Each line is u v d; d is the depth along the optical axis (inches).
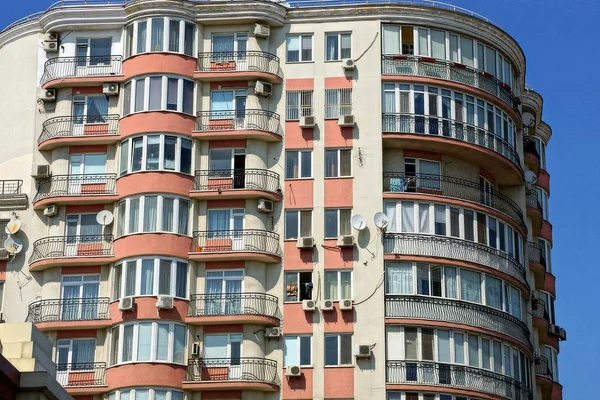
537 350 2684.5
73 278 2346.2
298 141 2394.2
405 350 2268.7
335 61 2439.7
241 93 2427.4
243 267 2319.1
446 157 2454.5
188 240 2322.8
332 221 2345.0
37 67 2522.1
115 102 2438.5
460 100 2458.2
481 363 2315.5
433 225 2357.3
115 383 2237.9
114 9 2472.9
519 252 2529.5
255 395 2249.0
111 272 2327.8
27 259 2391.7
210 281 2316.7
